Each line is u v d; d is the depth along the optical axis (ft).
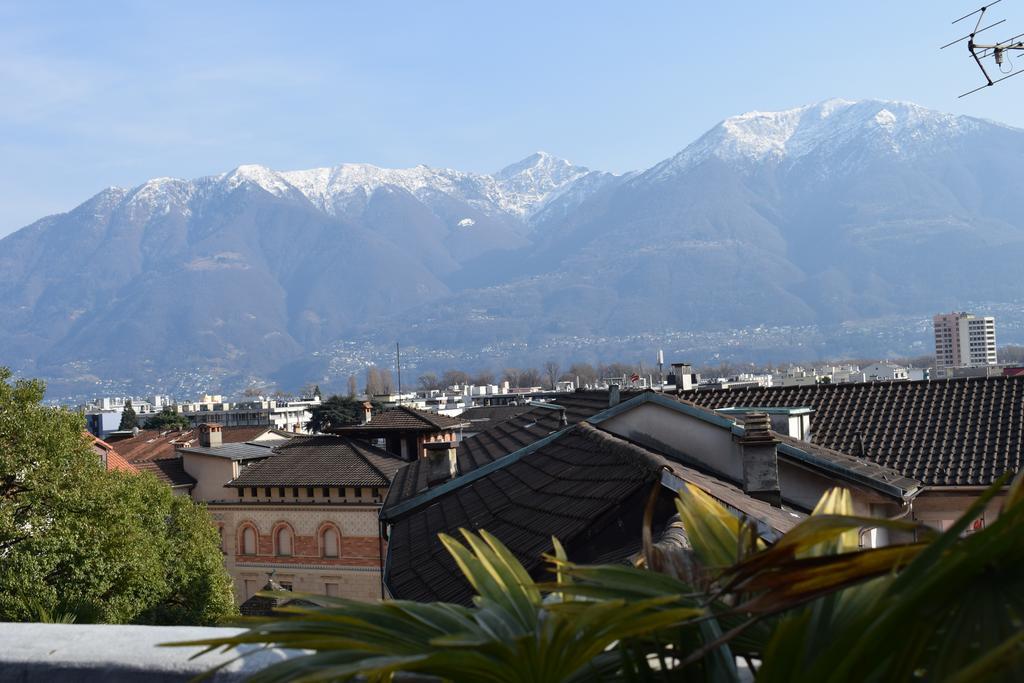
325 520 176.04
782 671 7.12
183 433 302.45
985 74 49.55
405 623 8.52
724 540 9.20
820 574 7.06
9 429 87.71
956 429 72.54
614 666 8.96
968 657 6.27
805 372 572.51
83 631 13.29
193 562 115.03
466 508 55.42
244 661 11.77
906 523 7.11
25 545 82.12
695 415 57.52
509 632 8.58
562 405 98.07
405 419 198.18
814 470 56.49
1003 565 6.70
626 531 35.94
